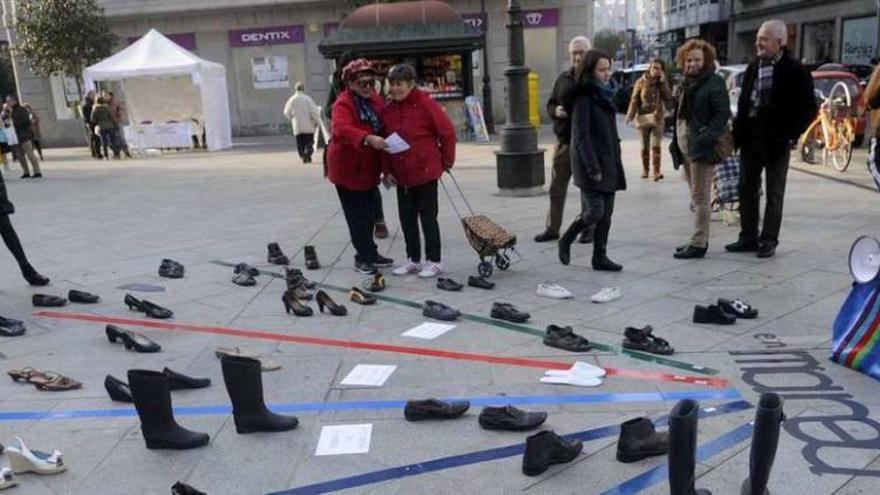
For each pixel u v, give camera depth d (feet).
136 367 15.52
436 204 21.16
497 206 32.04
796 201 29.94
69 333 17.89
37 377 14.84
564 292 18.92
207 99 69.21
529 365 14.71
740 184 21.89
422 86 69.77
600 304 18.25
